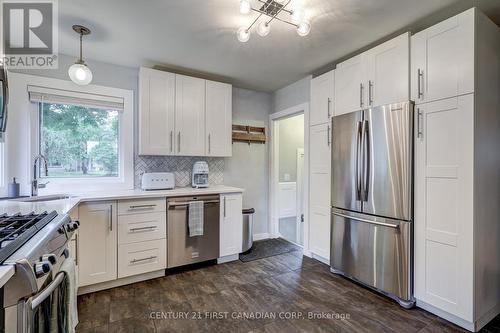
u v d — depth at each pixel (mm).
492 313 1960
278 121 4199
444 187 1911
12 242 945
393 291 2188
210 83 3301
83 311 2072
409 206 2092
